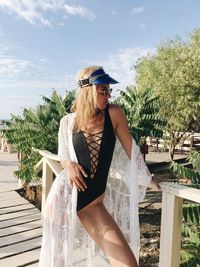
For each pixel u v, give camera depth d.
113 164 2.53
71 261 2.38
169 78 16.88
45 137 7.25
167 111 15.98
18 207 6.36
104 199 2.56
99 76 2.28
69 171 2.37
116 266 2.22
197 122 17.34
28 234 4.93
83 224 2.40
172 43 19.20
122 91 7.49
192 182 3.02
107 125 2.36
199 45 19.11
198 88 16.34
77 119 2.38
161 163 14.66
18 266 3.88
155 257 4.78
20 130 7.48
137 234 2.37
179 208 2.50
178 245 2.53
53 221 2.46
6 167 11.79
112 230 2.29
